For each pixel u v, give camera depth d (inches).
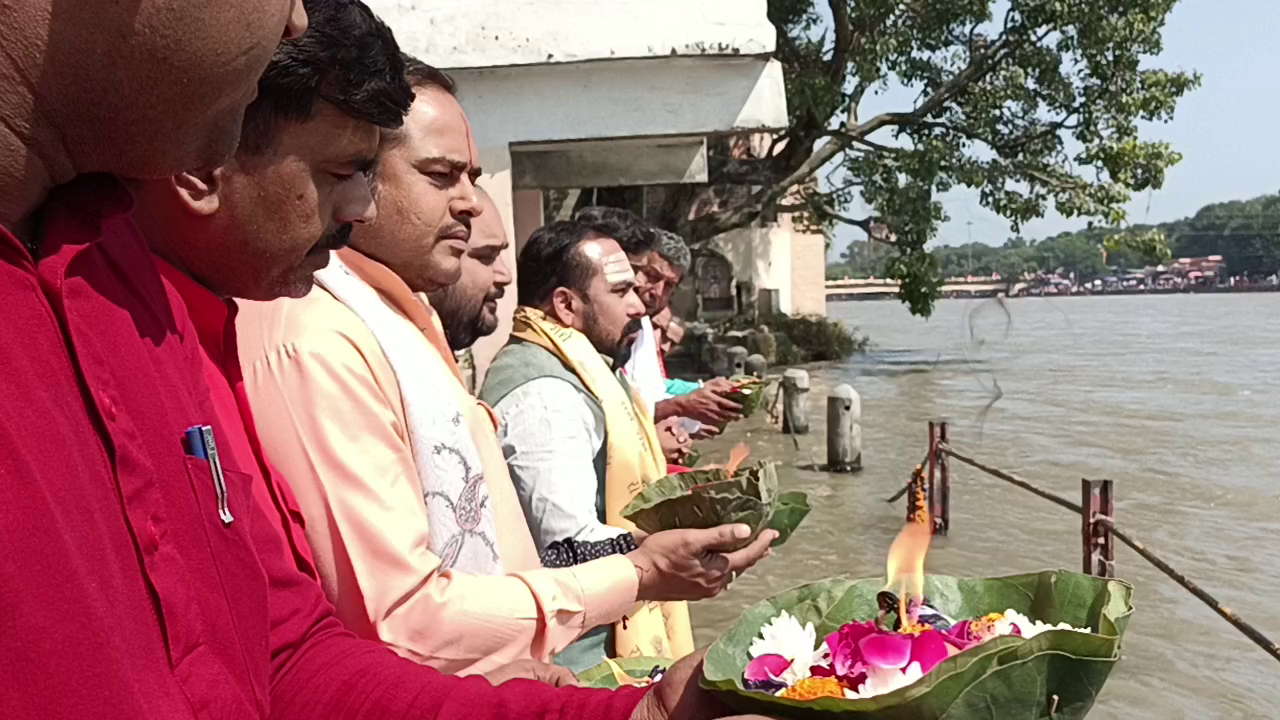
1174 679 261.3
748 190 921.5
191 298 68.6
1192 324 2174.0
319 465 75.0
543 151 297.9
